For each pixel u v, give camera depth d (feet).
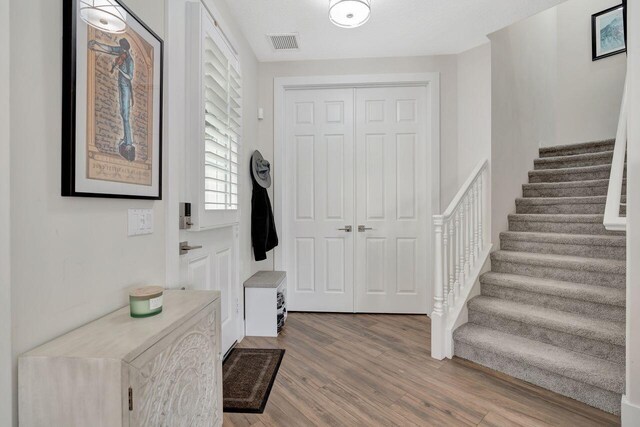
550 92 13.57
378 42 9.25
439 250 7.36
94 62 3.52
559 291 7.07
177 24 5.34
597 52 13.25
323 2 7.39
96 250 3.67
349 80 10.23
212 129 6.21
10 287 2.69
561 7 14.20
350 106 10.50
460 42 9.28
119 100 3.92
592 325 6.21
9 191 2.66
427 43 9.32
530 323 6.86
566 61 14.02
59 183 3.17
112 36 3.79
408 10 7.72
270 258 10.52
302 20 8.11
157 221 4.88
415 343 8.13
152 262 4.76
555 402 5.65
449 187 10.04
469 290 8.07
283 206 10.56
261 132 10.52
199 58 5.64
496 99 9.55
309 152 10.63
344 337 8.52
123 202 4.14
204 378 4.20
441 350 7.24
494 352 6.66
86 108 3.41
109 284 3.88
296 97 10.67
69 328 3.28
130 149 4.13
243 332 8.57
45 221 3.03
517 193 10.73
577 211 9.42
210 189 6.17
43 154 3.01
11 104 2.72
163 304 4.15
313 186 10.63
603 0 13.19
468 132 9.72
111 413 2.67
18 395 2.73
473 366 6.93
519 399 5.74
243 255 8.76
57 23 3.15
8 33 2.65
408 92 10.34
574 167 10.98
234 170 7.49
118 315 3.76
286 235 10.63
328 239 10.61
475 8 7.63
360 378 6.47
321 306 10.63
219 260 7.14
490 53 9.27
